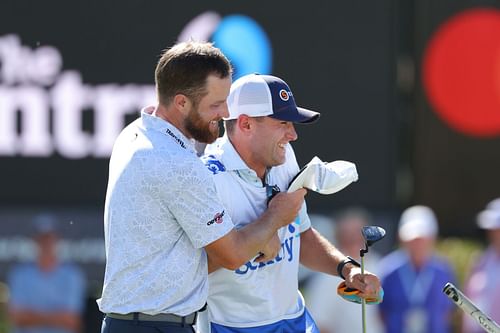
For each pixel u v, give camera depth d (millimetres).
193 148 15820
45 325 29844
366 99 30750
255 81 16578
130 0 30312
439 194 32438
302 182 17016
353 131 30734
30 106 30344
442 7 31875
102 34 30359
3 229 30125
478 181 32406
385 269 28625
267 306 16875
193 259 15531
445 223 32562
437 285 28359
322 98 30672
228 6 30469
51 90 30328
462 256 32312
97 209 30344
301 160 30688
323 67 30641
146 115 15641
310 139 30688
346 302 26453
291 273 17109
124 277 15328
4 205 30234
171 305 15414
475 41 31984
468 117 32250
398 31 30750
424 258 28453
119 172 15438
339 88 30703
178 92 15398
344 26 30641
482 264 29594
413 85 31984
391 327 28359
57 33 30297
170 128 15469
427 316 28297
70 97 30391
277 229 16000
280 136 16547
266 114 16406
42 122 30375
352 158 30766
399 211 30812
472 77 32062
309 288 29188
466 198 32500
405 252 28656
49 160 30375
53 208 30312
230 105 16688
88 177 30391
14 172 30328
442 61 31953
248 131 16562
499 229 29375
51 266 29953
